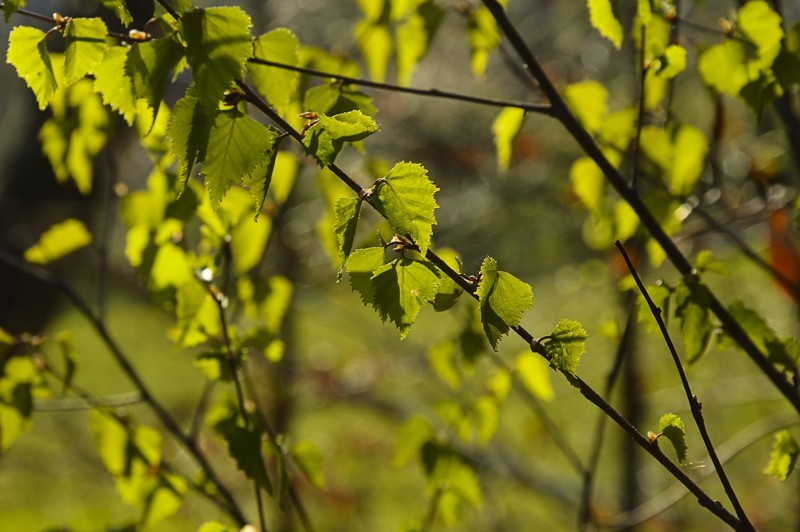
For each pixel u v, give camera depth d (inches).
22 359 61.9
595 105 62.5
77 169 62.4
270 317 61.6
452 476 63.5
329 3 142.9
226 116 50.7
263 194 50.9
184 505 115.6
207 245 60.4
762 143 89.5
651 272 109.7
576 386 51.4
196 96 50.7
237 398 59.0
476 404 64.3
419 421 63.6
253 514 123.5
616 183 58.3
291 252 132.3
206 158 50.6
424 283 50.9
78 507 141.6
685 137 61.7
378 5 62.3
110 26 74.2
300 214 128.6
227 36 50.2
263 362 127.0
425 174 50.4
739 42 58.3
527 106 58.0
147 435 62.1
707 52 58.6
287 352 138.0
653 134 61.9
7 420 61.2
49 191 109.0
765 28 58.1
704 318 58.0
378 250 51.3
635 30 58.3
